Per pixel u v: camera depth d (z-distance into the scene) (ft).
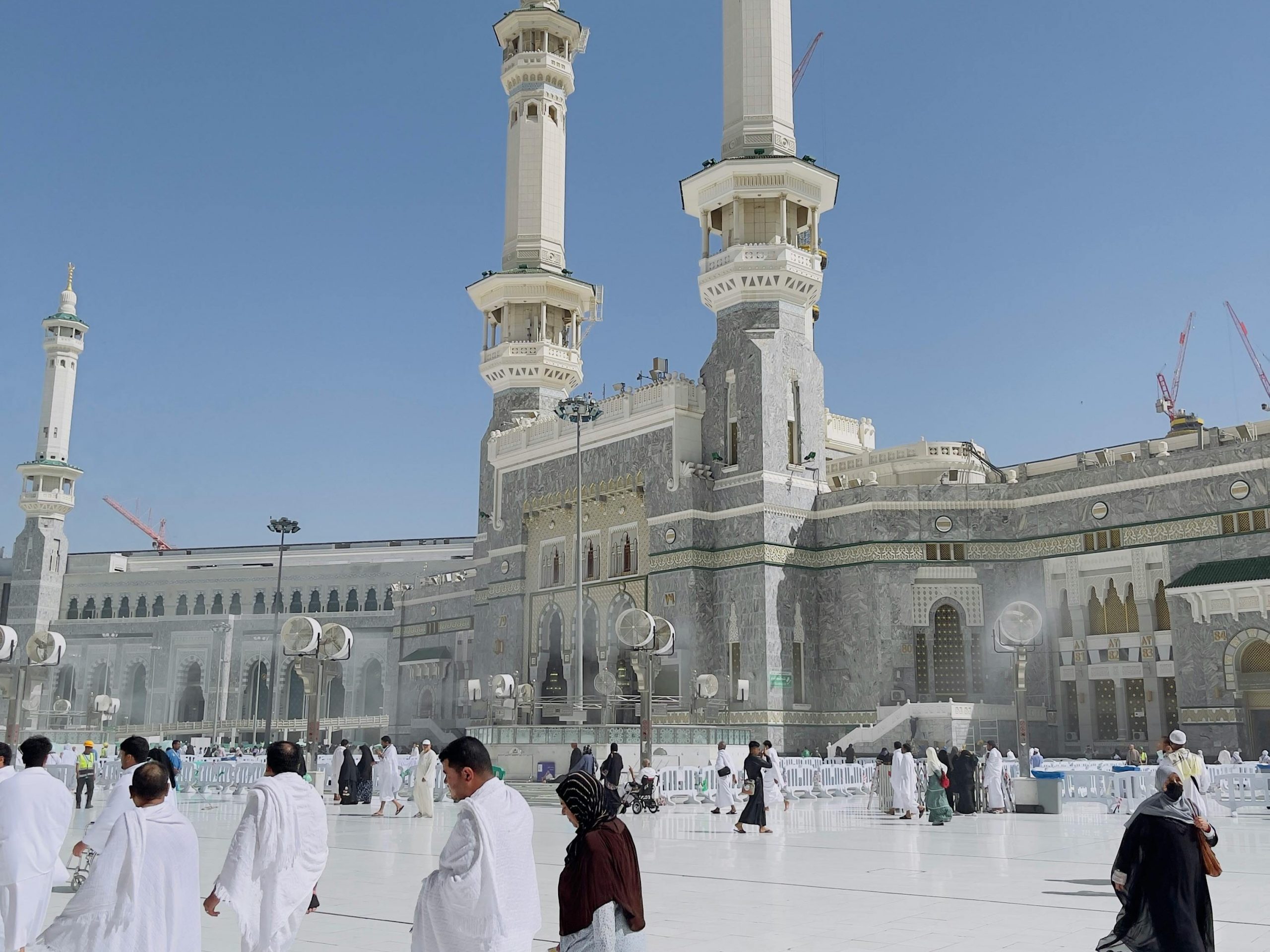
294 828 30.83
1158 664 169.07
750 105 208.33
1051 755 177.47
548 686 219.20
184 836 27.50
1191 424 233.55
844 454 265.34
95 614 366.02
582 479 217.77
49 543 361.51
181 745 111.55
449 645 283.38
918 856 66.95
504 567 231.91
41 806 32.53
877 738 173.17
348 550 392.47
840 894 50.96
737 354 199.93
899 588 187.11
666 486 200.54
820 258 217.15
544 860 66.28
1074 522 181.88
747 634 188.65
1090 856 66.69
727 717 187.73
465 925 22.12
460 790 23.65
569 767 149.59
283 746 32.65
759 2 212.43
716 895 50.55
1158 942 29.35
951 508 189.78
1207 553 166.20
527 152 255.91
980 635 185.37
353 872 59.16
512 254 252.42
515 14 258.78
